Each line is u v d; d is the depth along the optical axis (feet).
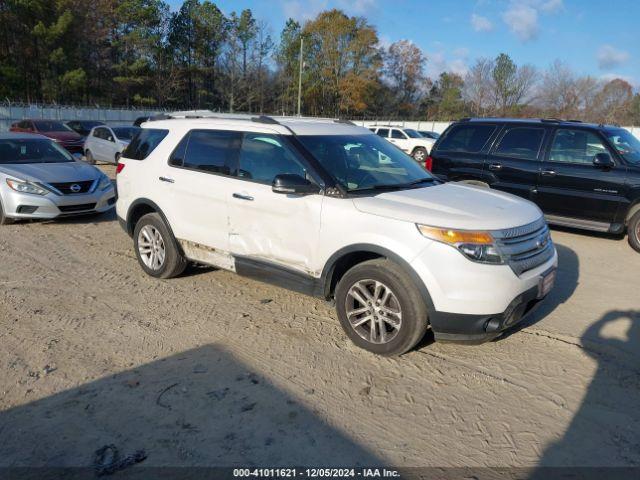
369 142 16.49
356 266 13.23
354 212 13.12
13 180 26.71
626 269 21.54
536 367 12.92
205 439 9.91
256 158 15.43
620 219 24.47
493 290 11.84
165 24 220.84
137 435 9.99
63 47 175.83
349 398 11.41
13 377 11.97
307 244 14.03
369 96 239.09
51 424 10.27
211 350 13.47
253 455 9.50
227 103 229.66
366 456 9.55
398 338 12.65
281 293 17.67
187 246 17.60
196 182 16.65
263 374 12.32
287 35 240.94
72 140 63.05
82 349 13.41
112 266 20.54
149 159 18.44
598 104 195.21
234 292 17.70
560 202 25.89
